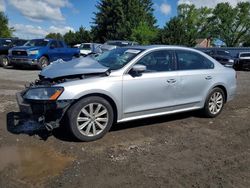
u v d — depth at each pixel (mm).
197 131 6148
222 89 7258
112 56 6211
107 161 4582
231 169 4496
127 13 60375
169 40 54719
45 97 4992
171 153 4984
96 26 63125
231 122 6898
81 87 5160
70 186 3844
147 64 5961
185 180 4109
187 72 6492
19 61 17578
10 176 4055
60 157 4664
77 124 5195
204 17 81188
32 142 5199
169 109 6312
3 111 7016
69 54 19797
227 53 27359
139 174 4219
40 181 3949
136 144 5312
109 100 5504
